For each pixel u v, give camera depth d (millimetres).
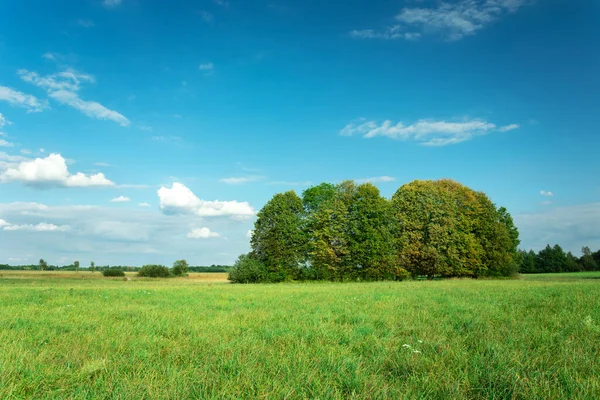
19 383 5574
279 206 61938
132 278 76062
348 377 5918
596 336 9055
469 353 7441
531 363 6645
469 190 63688
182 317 12500
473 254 59625
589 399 5051
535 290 24719
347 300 19250
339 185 63375
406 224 60438
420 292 24672
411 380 5883
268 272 59500
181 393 5215
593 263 110500
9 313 12984
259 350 7645
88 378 5922
